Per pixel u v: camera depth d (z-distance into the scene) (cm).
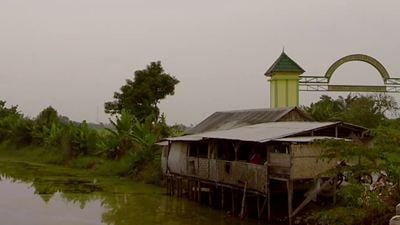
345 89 3422
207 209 2694
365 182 1802
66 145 5206
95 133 5116
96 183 3794
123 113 4450
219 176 2602
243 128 2720
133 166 4125
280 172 2156
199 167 2814
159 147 3988
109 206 2805
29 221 2386
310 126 2323
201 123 3662
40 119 6250
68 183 3797
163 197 3136
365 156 1756
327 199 2170
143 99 5109
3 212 2603
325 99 4097
